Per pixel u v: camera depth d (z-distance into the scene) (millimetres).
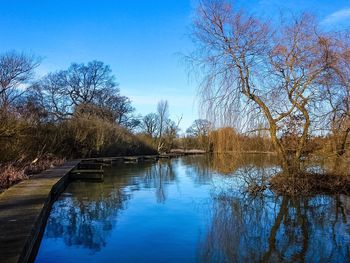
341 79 13938
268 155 14961
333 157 14961
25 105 32156
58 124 32812
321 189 14797
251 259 7984
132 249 8625
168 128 62750
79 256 8164
